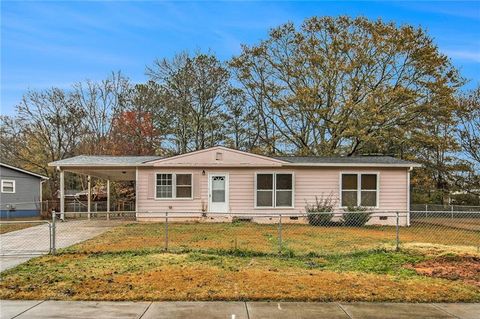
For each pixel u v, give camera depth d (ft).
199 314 18.28
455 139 88.89
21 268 26.91
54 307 19.16
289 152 103.14
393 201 65.51
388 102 86.53
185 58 112.88
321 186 65.57
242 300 20.35
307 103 90.89
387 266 27.78
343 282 23.53
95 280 23.65
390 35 87.66
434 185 97.66
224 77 112.68
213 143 114.83
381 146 94.38
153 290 21.74
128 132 112.47
